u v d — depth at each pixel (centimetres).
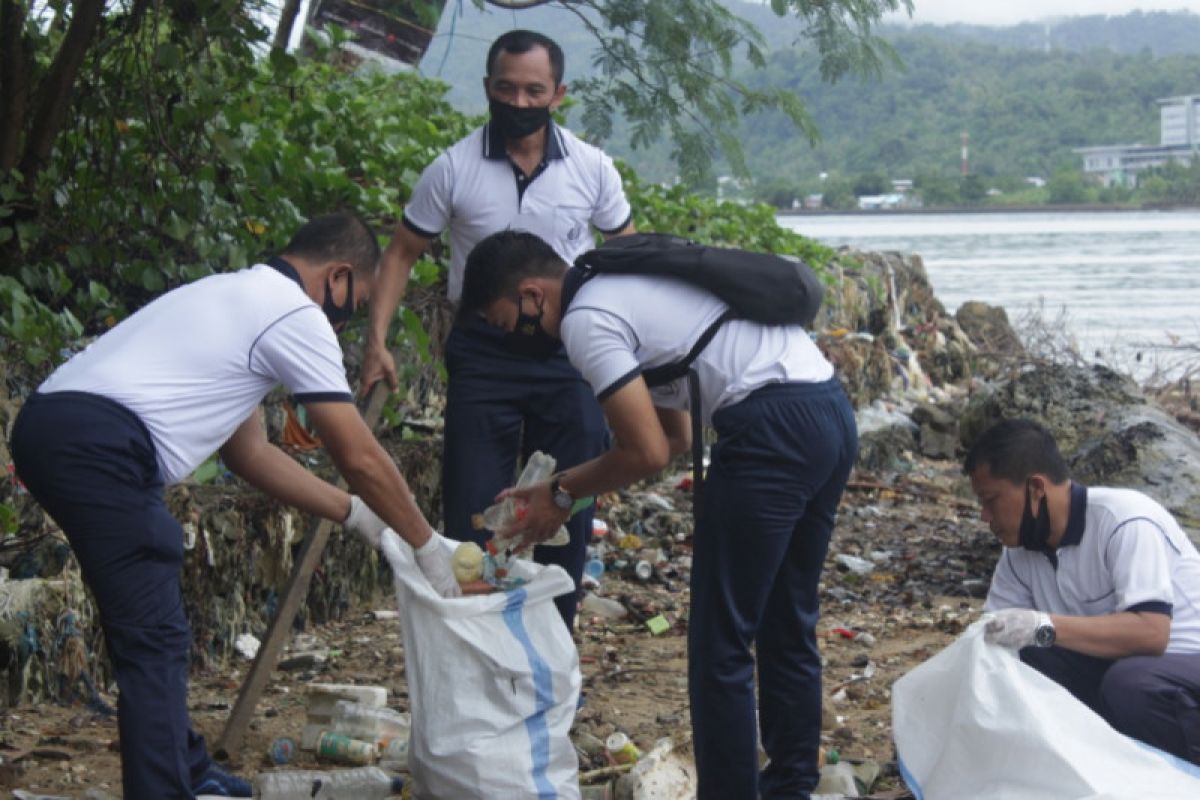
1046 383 939
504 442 529
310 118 774
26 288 633
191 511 579
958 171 16888
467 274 427
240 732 486
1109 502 449
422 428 766
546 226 534
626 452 400
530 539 433
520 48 520
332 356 396
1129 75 19850
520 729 419
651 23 816
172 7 618
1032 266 3869
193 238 658
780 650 434
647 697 578
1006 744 402
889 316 1483
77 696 541
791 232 1330
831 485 419
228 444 438
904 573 810
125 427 377
